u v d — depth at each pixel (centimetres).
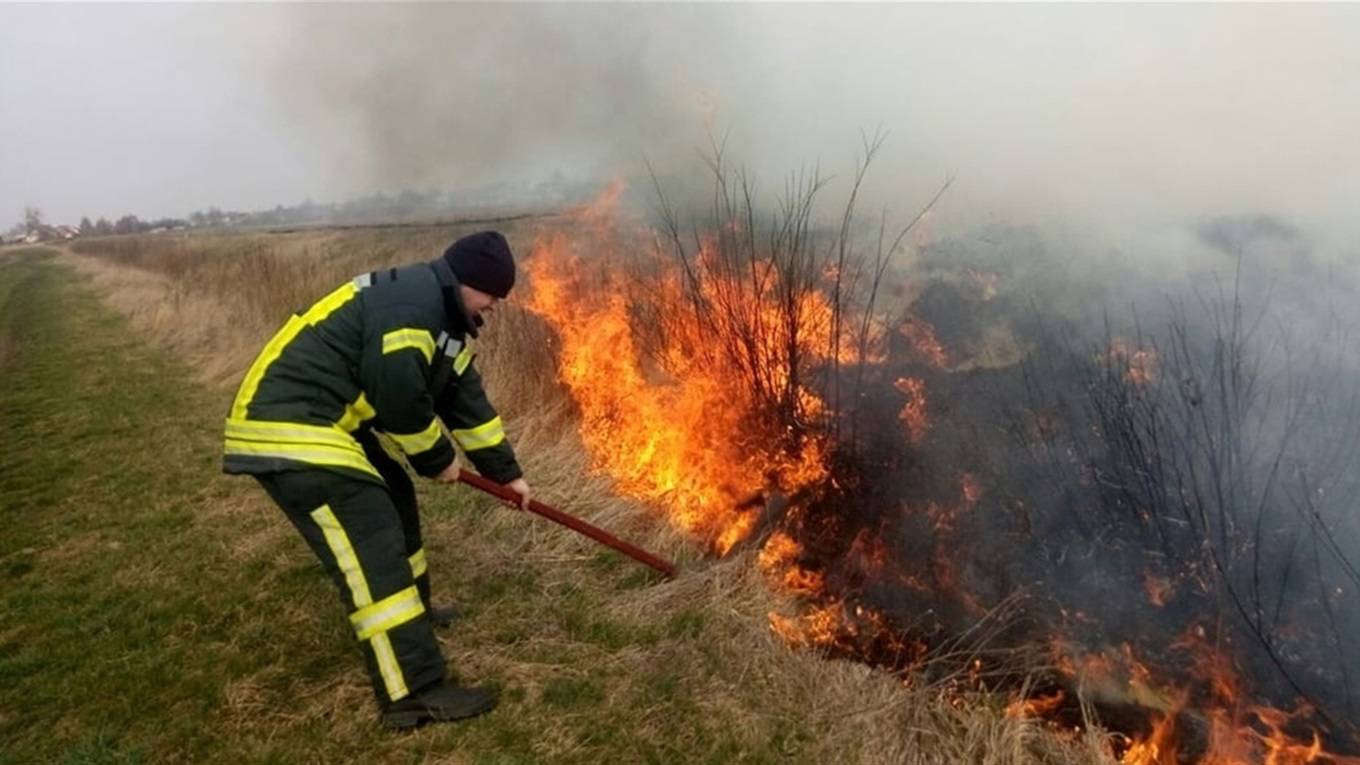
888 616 297
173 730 246
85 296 1797
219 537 393
